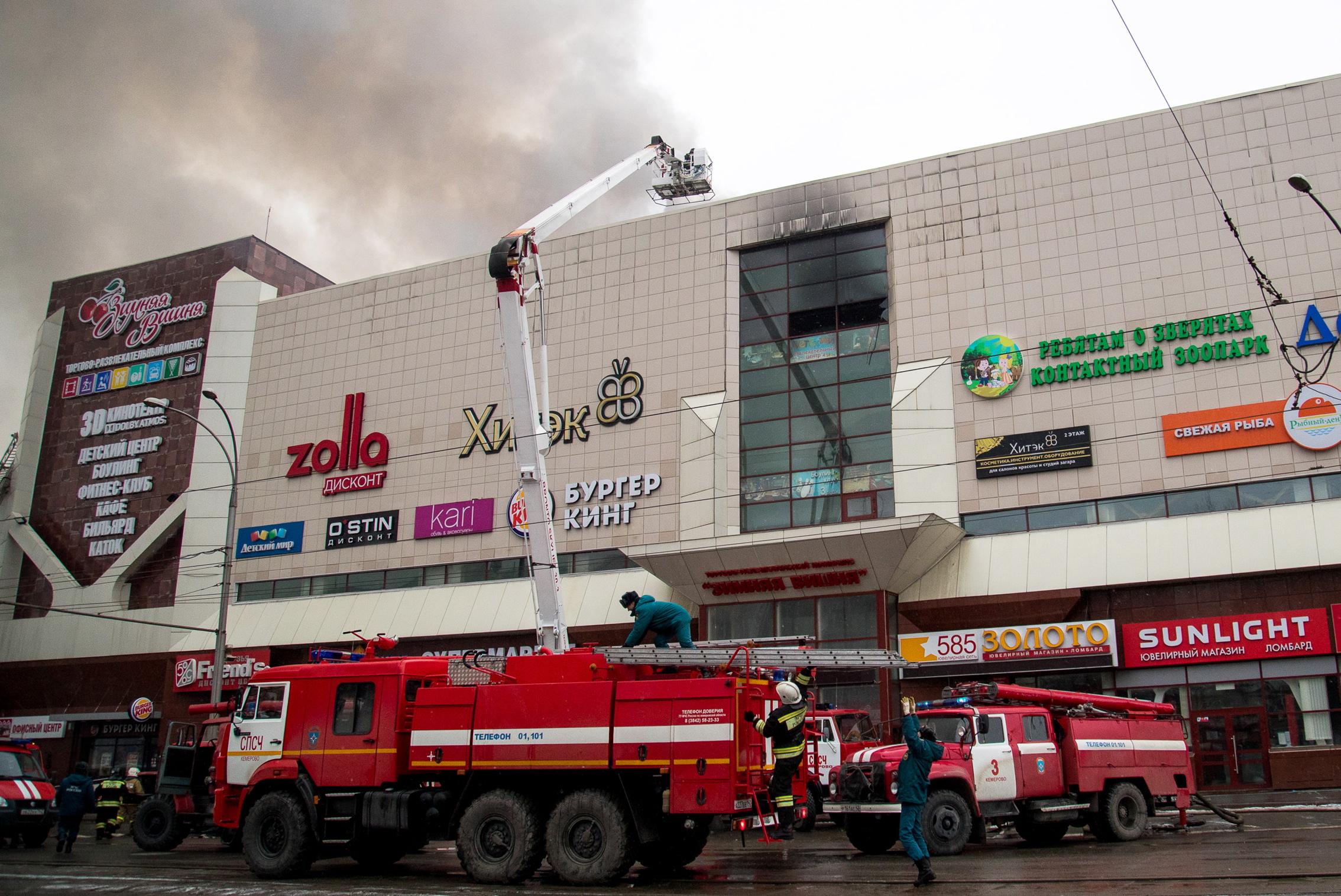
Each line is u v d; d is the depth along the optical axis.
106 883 15.28
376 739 16.27
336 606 45.44
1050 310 36.12
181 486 50.50
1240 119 34.91
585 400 43.25
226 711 23.17
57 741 48.81
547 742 14.98
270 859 16.23
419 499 45.78
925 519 32.81
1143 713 20.67
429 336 47.72
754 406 40.44
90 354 55.09
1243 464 32.59
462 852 14.99
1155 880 12.27
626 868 14.20
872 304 39.56
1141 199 35.72
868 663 15.95
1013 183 37.84
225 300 52.38
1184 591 32.12
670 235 43.47
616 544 41.16
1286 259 33.31
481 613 42.25
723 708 14.22
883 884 13.17
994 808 18.28
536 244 23.30
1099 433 34.59
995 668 33.00
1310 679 29.95
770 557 35.25
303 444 48.94
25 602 52.44
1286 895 10.50
